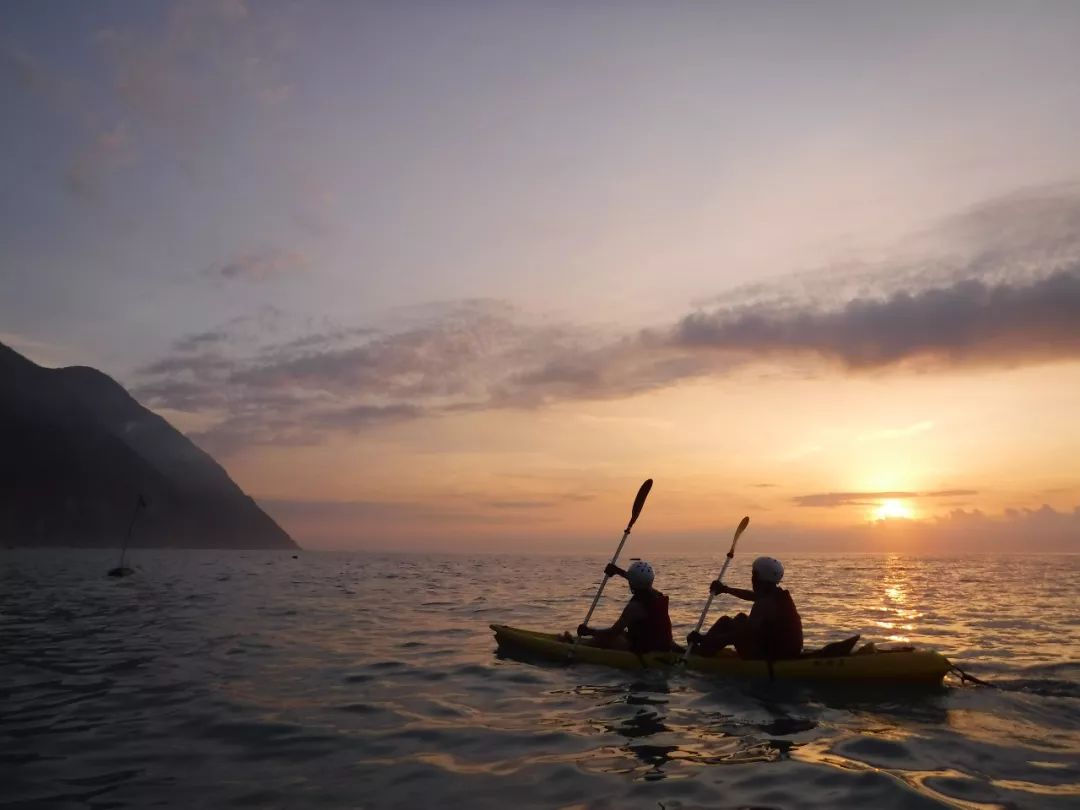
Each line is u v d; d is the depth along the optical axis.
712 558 83.44
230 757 5.56
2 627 13.27
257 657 10.15
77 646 11.02
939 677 8.05
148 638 11.88
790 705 7.33
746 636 8.84
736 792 4.71
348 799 4.65
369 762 5.43
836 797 4.60
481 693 7.95
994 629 13.87
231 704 7.29
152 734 6.20
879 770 5.14
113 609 16.70
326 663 9.73
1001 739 6.02
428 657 10.30
